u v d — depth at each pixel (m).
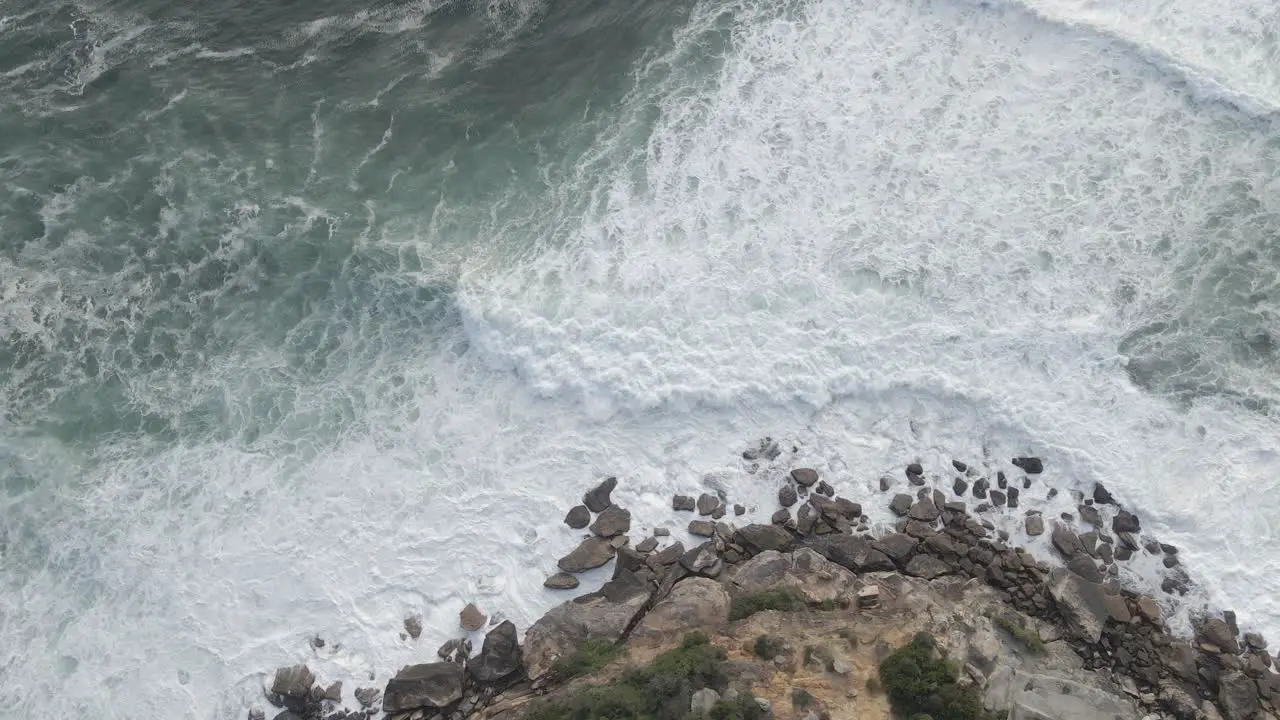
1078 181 28.19
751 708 17.11
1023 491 22.84
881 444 23.66
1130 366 24.64
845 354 24.86
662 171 29.00
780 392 24.31
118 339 26.41
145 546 22.94
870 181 28.41
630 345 25.22
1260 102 29.11
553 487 23.42
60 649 21.66
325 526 23.08
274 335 26.38
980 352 24.89
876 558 21.66
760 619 20.08
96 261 27.77
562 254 27.34
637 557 21.95
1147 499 22.47
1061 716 18.06
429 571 22.39
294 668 21.14
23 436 24.67
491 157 29.83
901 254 26.75
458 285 26.94
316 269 27.55
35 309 26.83
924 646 18.66
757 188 28.39
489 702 20.23
